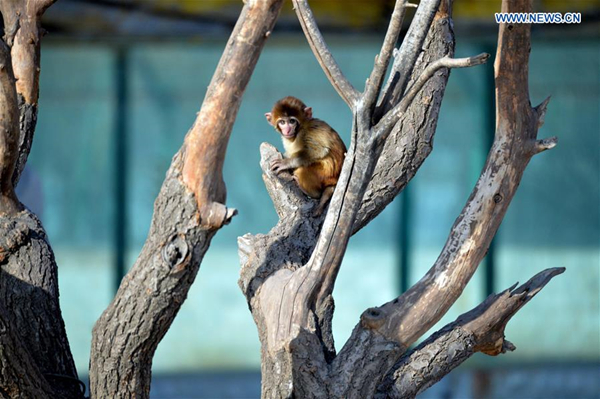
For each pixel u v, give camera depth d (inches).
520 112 214.1
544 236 612.4
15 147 227.5
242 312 607.8
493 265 608.7
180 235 187.2
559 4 554.9
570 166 610.9
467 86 598.9
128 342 199.2
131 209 590.2
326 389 203.3
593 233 614.9
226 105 181.9
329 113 589.0
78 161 583.2
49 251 238.8
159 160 589.9
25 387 197.6
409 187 606.9
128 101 585.3
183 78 587.5
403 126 254.2
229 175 593.0
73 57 577.6
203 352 603.8
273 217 599.8
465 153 602.5
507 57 209.6
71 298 586.9
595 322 615.5
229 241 602.9
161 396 564.1
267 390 208.7
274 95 586.9
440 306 210.2
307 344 206.2
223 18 560.1
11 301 222.5
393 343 208.7
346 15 558.3
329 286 215.8
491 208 212.7
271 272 228.1
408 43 198.4
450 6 259.1
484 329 221.9
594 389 589.9
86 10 540.4
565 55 603.8
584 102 606.9
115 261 589.0
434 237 608.7
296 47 583.8
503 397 581.6
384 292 609.3
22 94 261.4
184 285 192.4
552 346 616.1
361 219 252.4
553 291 617.6
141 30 558.3
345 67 589.0
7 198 239.0
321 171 290.5
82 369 583.8
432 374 217.8
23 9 262.4
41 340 222.4
